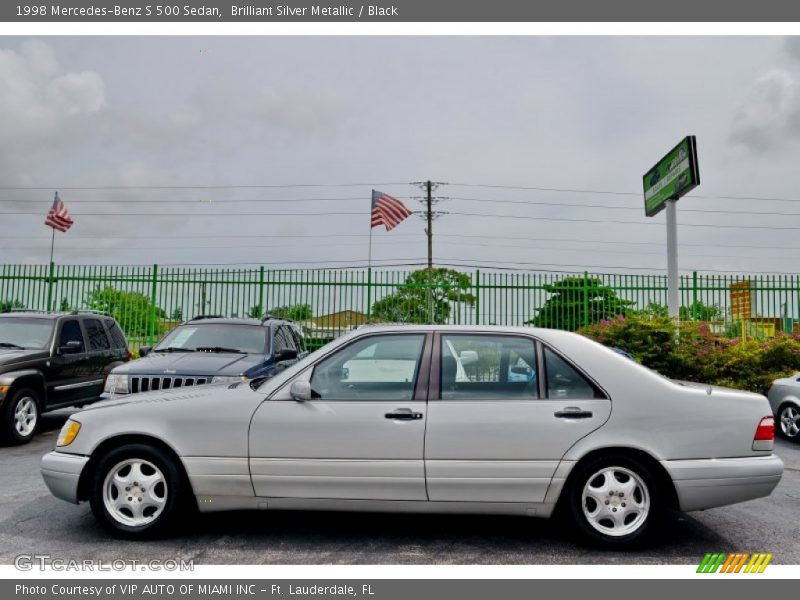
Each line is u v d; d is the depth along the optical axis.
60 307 17.33
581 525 4.38
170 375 7.46
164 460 4.54
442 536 4.79
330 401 4.49
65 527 4.92
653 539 4.75
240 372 7.57
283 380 4.61
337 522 5.10
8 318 9.64
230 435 4.46
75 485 4.54
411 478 4.35
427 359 4.59
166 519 4.52
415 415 4.40
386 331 4.73
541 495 4.34
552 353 4.57
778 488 6.46
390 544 4.60
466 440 4.35
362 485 4.38
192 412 4.54
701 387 4.64
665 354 12.41
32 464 7.37
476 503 4.36
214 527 4.93
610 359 4.54
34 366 8.87
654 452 4.32
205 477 4.46
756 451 4.38
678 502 4.31
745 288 15.43
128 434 4.57
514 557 4.36
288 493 4.43
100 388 10.30
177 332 9.31
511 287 16.30
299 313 16.91
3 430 8.41
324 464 4.39
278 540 4.66
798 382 9.69
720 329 14.37
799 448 9.06
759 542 4.72
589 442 4.33
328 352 4.67
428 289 16.64
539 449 4.33
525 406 4.40
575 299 16.05
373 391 4.54
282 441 4.43
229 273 17.16
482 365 4.57
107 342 10.73
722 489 4.29
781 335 12.21
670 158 13.58
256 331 9.23
